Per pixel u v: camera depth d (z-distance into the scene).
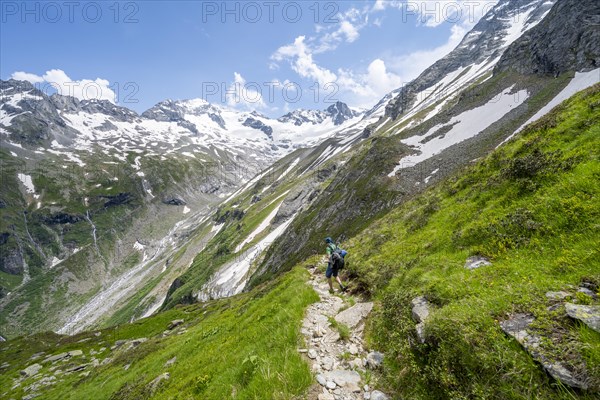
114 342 66.31
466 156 67.94
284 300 14.85
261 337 11.12
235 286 126.06
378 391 6.95
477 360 5.70
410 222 17.83
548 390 4.68
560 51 87.38
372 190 75.62
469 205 13.48
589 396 4.25
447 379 5.93
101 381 31.77
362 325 10.18
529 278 7.06
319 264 21.36
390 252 15.11
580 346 4.69
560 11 99.75
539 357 4.94
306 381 7.36
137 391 18.92
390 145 92.69
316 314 11.42
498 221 10.34
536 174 11.00
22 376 54.88
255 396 7.36
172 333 51.09
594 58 74.56
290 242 104.94
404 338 7.91
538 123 15.25
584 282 6.09
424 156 79.69
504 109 81.56
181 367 17.52
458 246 11.13
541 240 8.34
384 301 10.49
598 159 9.21
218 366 11.93
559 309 5.56
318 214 99.62
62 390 40.25
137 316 190.75
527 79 91.50
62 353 63.00
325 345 9.09
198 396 10.31
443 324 6.64
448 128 90.06
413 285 10.26
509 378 5.13
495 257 9.06
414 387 6.64
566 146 11.42
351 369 7.92
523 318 5.85
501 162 14.90
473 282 8.13
